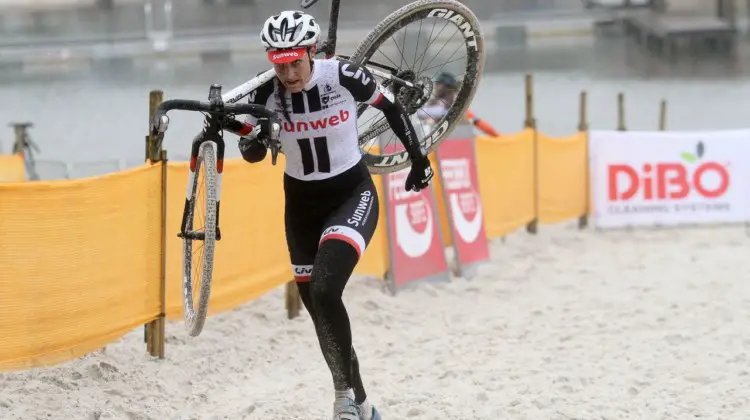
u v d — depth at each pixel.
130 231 10.09
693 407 9.34
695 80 46.66
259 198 12.41
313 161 7.68
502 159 18.50
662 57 50.19
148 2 51.28
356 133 7.84
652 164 21.27
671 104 41.94
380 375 10.59
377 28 8.62
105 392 9.53
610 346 11.72
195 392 9.87
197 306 7.26
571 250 18.72
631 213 21.25
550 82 45.66
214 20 51.53
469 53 9.11
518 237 19.81
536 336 12.27
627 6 53.16
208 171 7.19
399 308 13.77
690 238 20.12
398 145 13.91
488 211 17.97
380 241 14.66
